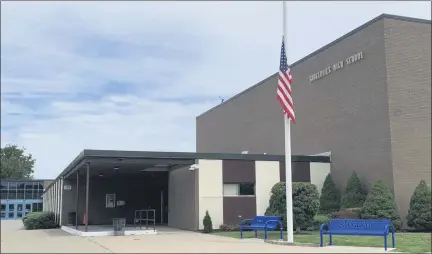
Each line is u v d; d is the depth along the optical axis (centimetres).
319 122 2752
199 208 2327
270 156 2506
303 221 1894
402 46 2262
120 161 2183
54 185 3991
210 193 2356
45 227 3120
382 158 2222
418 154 2202
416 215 2008
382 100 2244
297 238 1697
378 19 2297
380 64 2269
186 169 2519
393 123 2192
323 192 2523
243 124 3841
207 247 1403
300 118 2955
